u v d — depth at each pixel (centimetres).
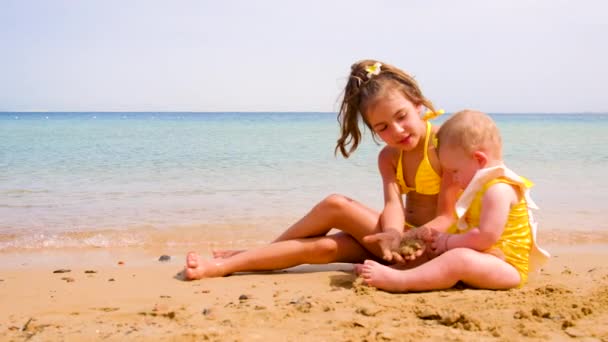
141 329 258
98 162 1203
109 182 927
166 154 1373
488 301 292
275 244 394
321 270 409
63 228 585
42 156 1314
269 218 641
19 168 1098
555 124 4509
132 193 816
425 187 384
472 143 332
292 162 1216
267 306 294
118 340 240
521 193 336
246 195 799
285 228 592
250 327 255
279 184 904
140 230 579
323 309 282
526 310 272
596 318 262
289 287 348
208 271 381
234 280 372
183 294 332
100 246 520
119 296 330
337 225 393
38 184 900
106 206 711
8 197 777
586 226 606
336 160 1247
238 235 563
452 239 332
